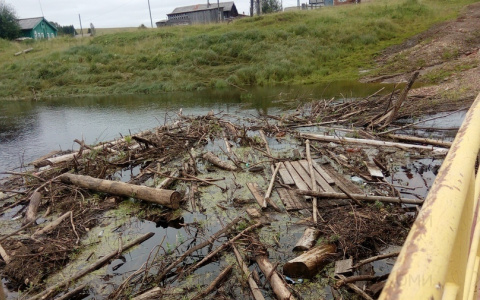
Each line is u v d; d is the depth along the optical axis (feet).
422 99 39.11
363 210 17.79
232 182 23.84
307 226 17.47
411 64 58.85
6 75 77.61
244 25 88.58
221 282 14.40
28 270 15.76
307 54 70.49
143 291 14.19
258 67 68.33
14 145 38.96
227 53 75.41
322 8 100.22
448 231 2.40
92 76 74.54
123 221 19.97
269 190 21.07
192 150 30.60
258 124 37.70
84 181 23.36
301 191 19.49
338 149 27.89
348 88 54.13
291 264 14.17
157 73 72.49
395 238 15.83
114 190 22.22
